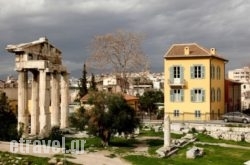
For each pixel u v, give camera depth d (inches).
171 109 2687.0
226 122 2440.9
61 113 2490.2
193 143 1991.9
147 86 5167.3
